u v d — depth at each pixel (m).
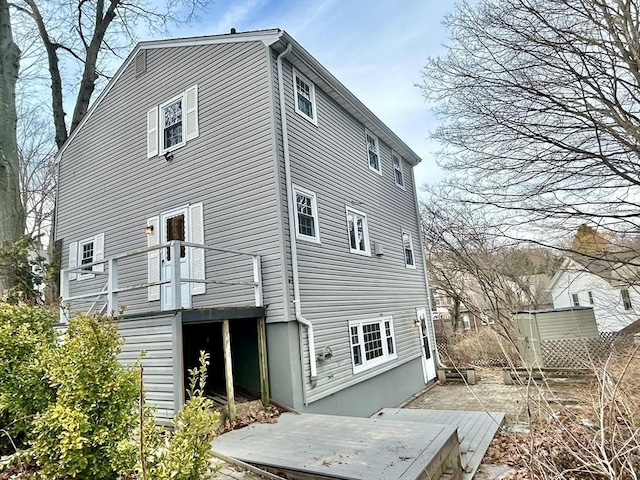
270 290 7.63
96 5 16.22
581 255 6.37
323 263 8.92
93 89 15.73
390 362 11.14
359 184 11.53
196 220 8.95
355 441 5.08
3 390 4.31
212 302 8.41
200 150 9.17
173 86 10.05
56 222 12.58
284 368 7.27
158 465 2.91
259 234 7.95
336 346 8.73
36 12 14.99
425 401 11.71
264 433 5.69
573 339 11.95
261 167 8.12
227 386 6.40
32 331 5.04
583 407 5.34
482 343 15.05
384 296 11.73
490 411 9.23
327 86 10.27
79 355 3.48
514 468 5.52
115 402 3.48
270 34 8.39
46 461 3.36
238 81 8.78
